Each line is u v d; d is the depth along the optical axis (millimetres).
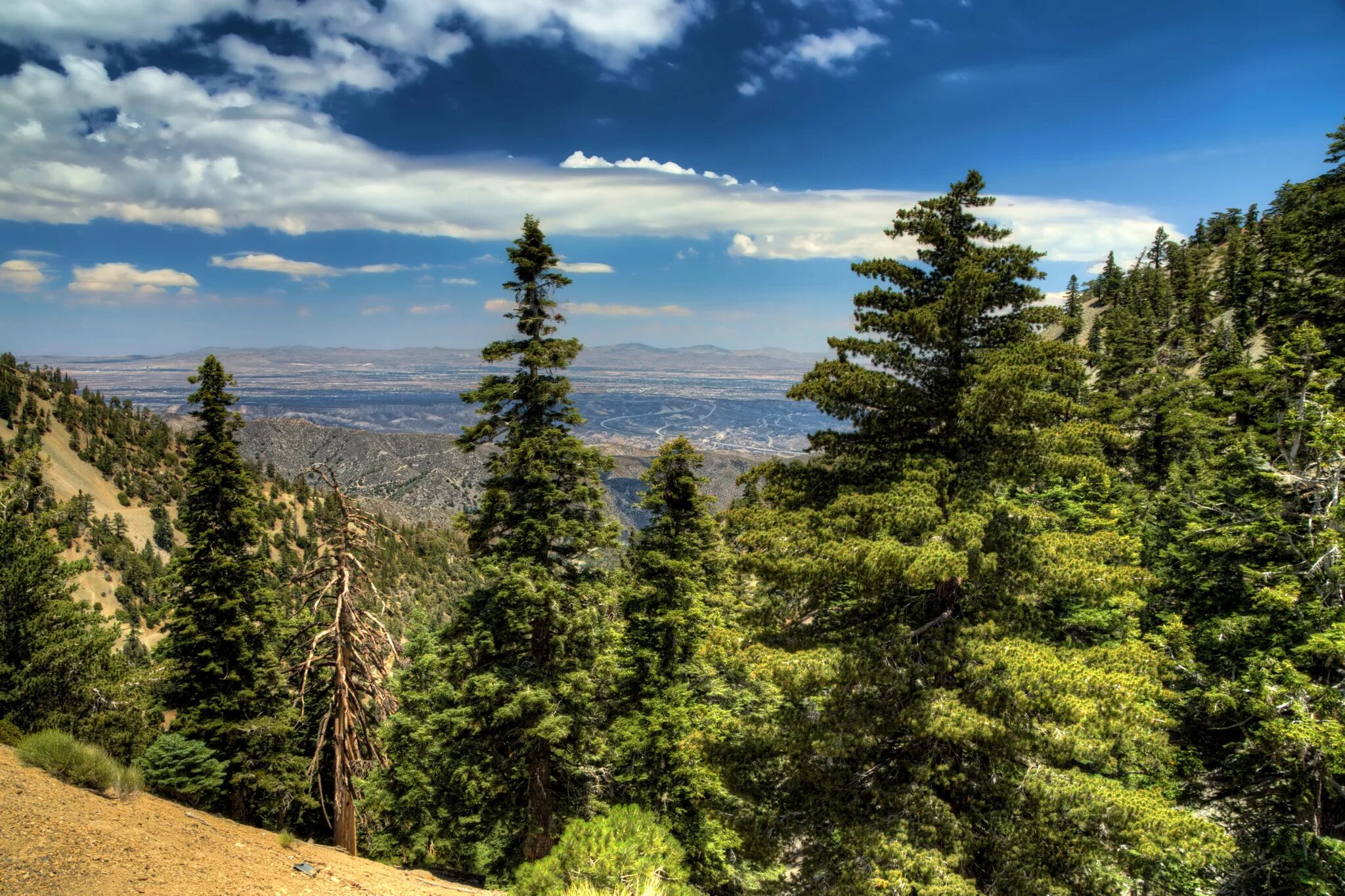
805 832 12680
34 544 22375
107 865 8312
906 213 14492
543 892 11852
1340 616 16219
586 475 19219
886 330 13828
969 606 12180
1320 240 29547
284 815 23953
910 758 12367
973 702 11094
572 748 18344
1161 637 19188
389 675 20391
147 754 18078
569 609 18453
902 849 10453
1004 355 12594
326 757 24328
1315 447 19672
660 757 19594
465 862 21594
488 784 17828
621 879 11781
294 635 21266
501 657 18781
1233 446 21781
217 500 23578
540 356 18094
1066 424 12672
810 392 13859
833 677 11352
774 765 13250
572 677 17828
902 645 11672
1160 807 10477
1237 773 16703
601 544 18797
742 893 19688
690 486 21703
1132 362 50812
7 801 9227
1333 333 27109
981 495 11633
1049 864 10797
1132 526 27281
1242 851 15625
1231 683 16781
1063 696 10305
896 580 11438
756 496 14844
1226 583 20438
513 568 17594
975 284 12453
